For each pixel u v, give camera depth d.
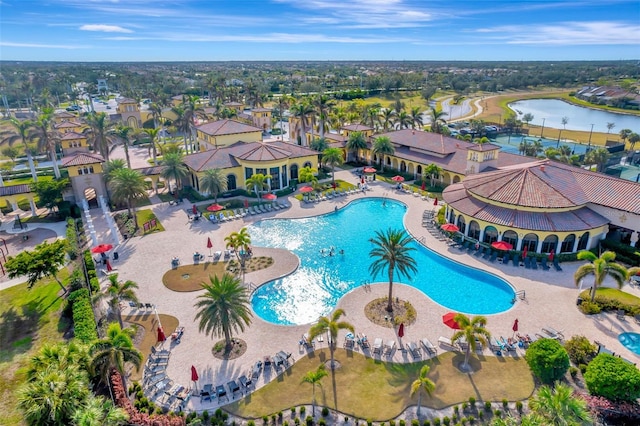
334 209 63.53
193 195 69.31
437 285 43.09
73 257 47.75
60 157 102.12
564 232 45.66
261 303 40.12
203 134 88.69
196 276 44.00
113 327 27.08
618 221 47.91
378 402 27.39
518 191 50.00
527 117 146.75
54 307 39.69
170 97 181.38
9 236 55.75
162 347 32.75
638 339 33.25
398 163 83.75
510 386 28.62
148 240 53.00
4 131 107.69
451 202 53.97
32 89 181.38
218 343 33.34
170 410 26.94
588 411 25.16
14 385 30.12
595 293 38.84
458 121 153.75
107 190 66.69
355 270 46.22
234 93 175.75
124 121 126.75
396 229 56.50
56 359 25.00
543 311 37.19
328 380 29.31
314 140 87.94
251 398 27.84
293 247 51.66
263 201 67.06
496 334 34.06
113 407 23.42
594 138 126.69
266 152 71.06
